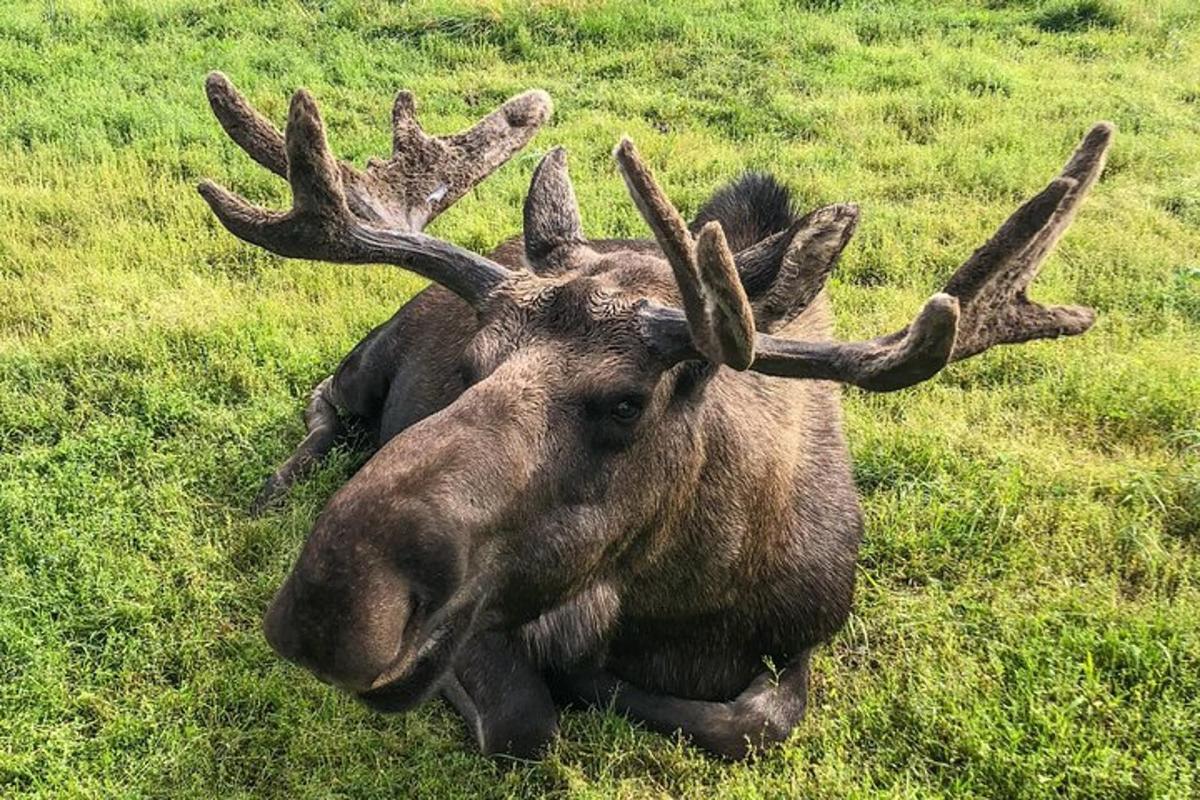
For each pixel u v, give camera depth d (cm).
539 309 337
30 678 420
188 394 570
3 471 518
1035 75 1055
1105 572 480
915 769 395
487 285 352
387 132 875
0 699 413
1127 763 385
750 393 393
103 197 753
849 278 716
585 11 1098
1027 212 306
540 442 316
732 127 928
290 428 565
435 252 359
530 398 318
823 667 445
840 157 868
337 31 1054
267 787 393
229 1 1090
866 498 527
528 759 403
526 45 1045
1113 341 637
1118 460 544
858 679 436
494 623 342
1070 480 524
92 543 480
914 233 760
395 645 288
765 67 1032
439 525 293
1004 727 403
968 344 322
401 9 1094
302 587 288
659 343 323
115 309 632
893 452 544
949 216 774
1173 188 838
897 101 962
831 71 1038
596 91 979
